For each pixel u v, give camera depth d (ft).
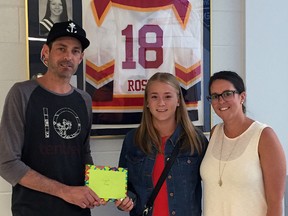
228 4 7.60
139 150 5.91
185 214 5.71
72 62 5.47
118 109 7.07
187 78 7.38
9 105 5.24
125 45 7.03
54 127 5.37
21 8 6.60
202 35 7.43
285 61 7.83
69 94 5.62
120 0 6.95
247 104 7.70
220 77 5.46
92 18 6.83
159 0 7.14
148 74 7.18
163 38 7.21
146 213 5.67
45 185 5.08
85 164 5.89
